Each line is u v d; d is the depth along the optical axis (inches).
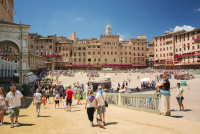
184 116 413.4
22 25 1171.9
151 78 2583.7
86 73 3223.4
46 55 4079.7
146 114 419.8
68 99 548.1
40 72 2760.8
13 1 2271.2
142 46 4621.1
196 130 281.0
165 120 350.9
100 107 340.8
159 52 4298.7
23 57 1179.9
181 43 3791.8
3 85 1143.0
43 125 351.9
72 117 433.7
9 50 1883.6
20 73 1170.6
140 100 485.7
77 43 4463.6
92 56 4407.0
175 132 273.6
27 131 309.1
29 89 1167.0
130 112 462.0
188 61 3570.4
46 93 801.6
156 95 424.5
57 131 305.1
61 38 4667.8
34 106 673.6
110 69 4128.9
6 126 347.9
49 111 546.6
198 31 3420.3
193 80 1942.7
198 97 841.5
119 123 346.6
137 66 4557.1
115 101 605.3
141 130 291.6
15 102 343.0
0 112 355.9
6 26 1139.9
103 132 290.5
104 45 4441.4
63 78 2721.5
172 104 651.5
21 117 446.3
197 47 3425.2
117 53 4471.0
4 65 1599.4
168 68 3976.4
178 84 506.3
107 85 1482.5
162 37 4237.2
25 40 1189.7
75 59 4397.1
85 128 319.9
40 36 4404.5
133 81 2417.6
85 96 901.2
